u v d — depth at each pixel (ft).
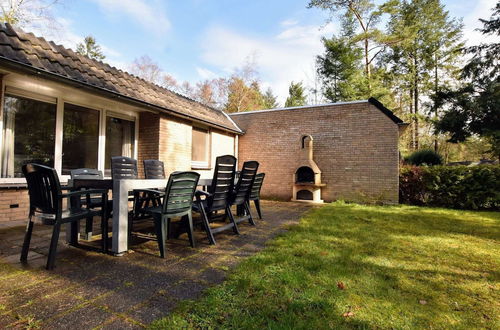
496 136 40.34
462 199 23.41
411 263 8.91
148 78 76.79
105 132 19.85
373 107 25.93
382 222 16.01
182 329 5.10
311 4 50.37
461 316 5.77
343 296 6.51
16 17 38.45
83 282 7.13
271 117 31.42
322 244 11.00
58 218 8.12
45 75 13.16
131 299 6.25
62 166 17.04
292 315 5.62
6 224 13.79
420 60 60.75
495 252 10.21
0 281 7.08
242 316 5.57
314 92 69.46
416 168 25.36
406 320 5.55
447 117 45.75
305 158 27.58
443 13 58.59
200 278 7.53
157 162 16.87
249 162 13.74
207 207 11.89
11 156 14.55
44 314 5.54
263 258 9.11
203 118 25.41
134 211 11.77
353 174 26.55
